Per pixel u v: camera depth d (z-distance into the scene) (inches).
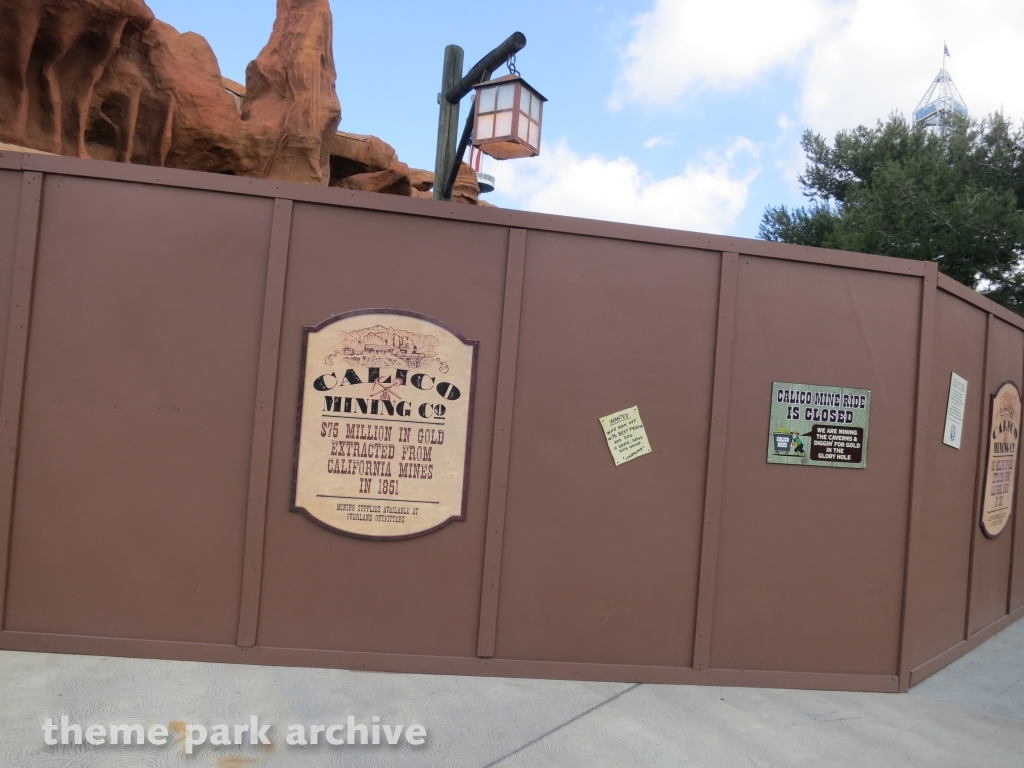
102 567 151.9
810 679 167.9
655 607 163.9
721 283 166.7
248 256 155.6
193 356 154.1
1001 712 163.6
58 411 151.6
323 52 415.8
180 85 346.6
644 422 164.4
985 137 715.4
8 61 270.4
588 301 163.5
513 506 160.1
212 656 152.3
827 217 704.4
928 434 182.9
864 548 172.2
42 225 152.3
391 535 156.6
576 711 144.5
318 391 155.4
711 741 136.6
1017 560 248.8
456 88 233.1
